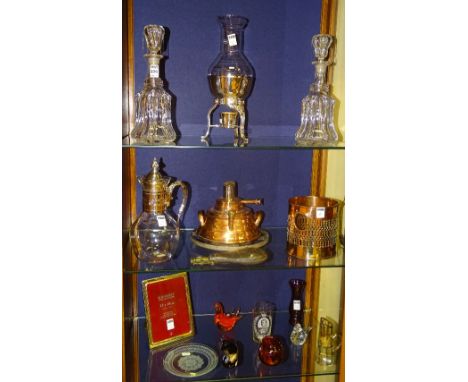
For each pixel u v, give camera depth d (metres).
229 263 1.39
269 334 1.61
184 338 1.61
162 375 1.44
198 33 1.55
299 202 1.54
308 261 1.42
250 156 1.65
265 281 1.73
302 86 1.64
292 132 1.66
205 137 1.49
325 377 1.59
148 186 1.37
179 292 1.60
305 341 1.62
